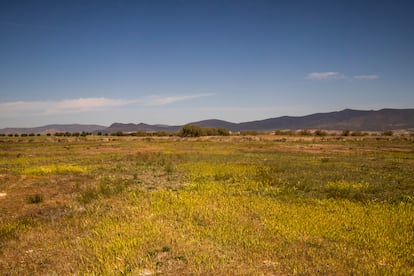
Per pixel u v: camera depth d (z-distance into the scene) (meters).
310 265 6.88
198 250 7.73
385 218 10.27
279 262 7.06
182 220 10.24
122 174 21.98
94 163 29.02
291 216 10.59
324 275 6.38
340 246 7.88
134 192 15.02
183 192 14.86
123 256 7.47
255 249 7.73
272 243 8.15
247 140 71.50
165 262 7.12
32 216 11.60
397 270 6.44
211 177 19.77
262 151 41.62
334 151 41.25
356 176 19.38
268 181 17.33
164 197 13.88
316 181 17.52
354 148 46.47
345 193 13.97
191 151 42.28
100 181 18.59
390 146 50.44
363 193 14.57
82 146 53.91
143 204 12.62
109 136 103.81
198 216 10.66
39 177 20.83
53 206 13.05
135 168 25.00
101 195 14.51
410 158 31.64
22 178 20.38
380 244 7.94
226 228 9.39
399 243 8.04
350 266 6.75
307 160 29.64
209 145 55.16
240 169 22.72
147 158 31.75
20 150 45.38
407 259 7.11
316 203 12.65
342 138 74.94
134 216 10.84
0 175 21.52
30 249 8.42
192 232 9.00
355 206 12.05
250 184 16.81
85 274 6.59
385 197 13.62
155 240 8.43
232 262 7.02
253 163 26.95
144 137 93.31
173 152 40.34
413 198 13.16
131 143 62.72
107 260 7.25
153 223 9.97
